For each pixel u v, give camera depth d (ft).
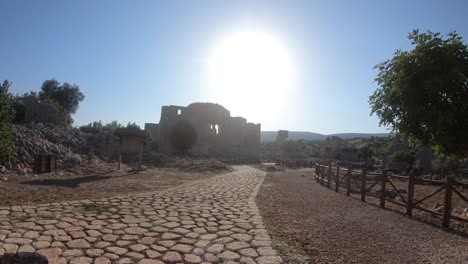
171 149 164.86
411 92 24.12
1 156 52.54
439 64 23.49
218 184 52.01
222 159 154.71
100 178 53.36
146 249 18.44
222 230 22.97
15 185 39.55
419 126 25.54
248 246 19.54
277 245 19.98
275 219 27.61
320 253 19.15
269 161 179.83
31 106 103.24
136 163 89.97
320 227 25.43
